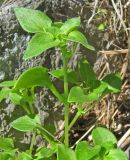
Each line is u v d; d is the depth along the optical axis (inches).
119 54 15.2
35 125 12.4
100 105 15.1
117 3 15.4
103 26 15.2
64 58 11.8
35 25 11.4
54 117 14.5
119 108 15.0
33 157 12.2
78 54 14.5
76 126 15.0
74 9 14.8
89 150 10.9
